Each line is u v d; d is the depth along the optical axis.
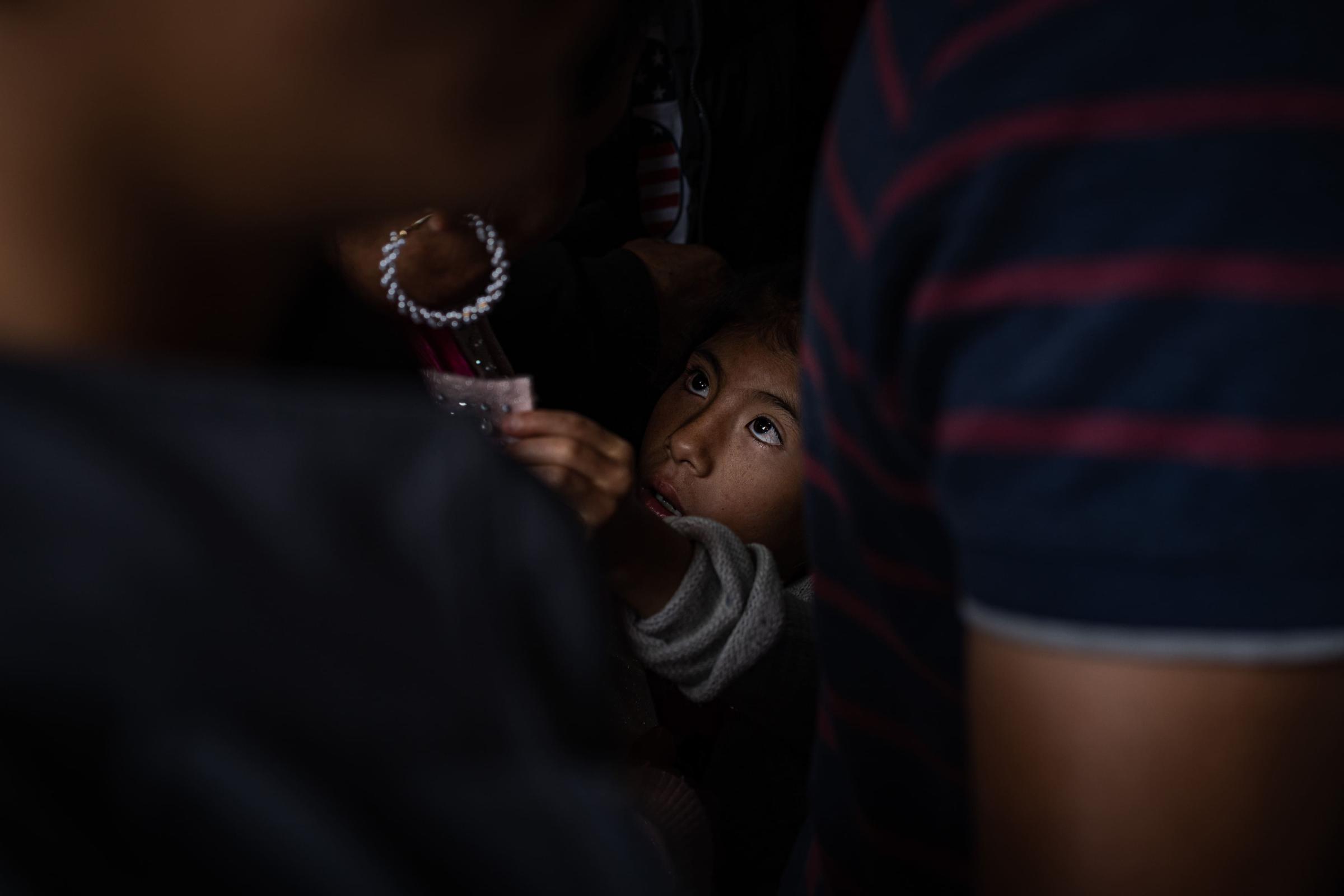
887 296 0.35
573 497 1.00
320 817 0.20
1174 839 0.30
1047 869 0.33
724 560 1.13
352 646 0.21
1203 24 0.28
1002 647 0.32
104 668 0.19
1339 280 0.27
